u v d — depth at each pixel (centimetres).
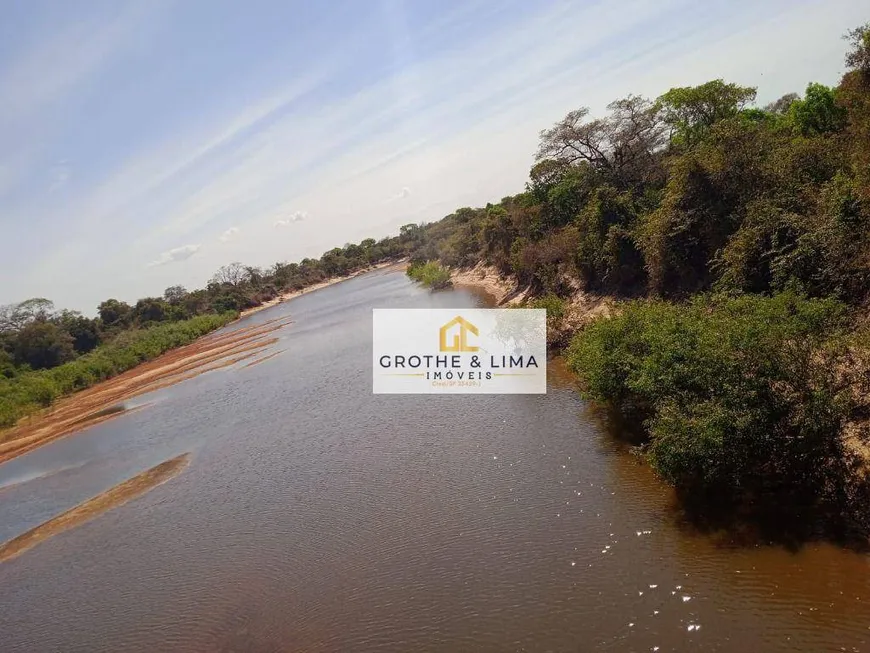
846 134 2278
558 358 2831
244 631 1291
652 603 1090
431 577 1324
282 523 1764
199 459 2573
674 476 1360
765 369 1227
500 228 5522
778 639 949
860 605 972
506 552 1352
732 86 3416
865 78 2109
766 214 1980
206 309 11356
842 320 1460
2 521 2391
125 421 3781
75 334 9550
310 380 3588
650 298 2622
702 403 1284
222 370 4856
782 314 1439
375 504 1741
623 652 998
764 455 1240
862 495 1138
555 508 1488
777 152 2245
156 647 1303
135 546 1836
